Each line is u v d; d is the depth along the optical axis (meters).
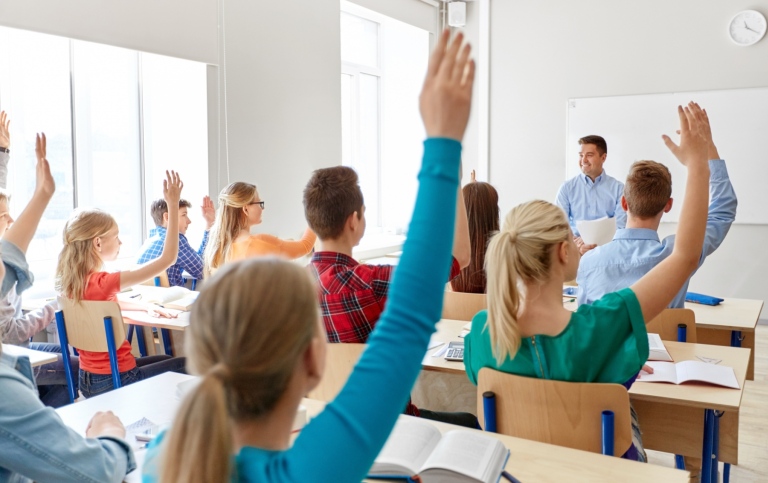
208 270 3.61
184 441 0.59
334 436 0.61
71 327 2.87
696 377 1.93
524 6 6.66
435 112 0.66
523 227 1.56
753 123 5.71
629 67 6.21
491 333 1.62
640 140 6.20
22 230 1.80
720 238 2.44
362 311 1.92
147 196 4.67
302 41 5.18
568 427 1.57
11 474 1.13
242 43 4.61
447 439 1.29
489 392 1.65
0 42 3.77
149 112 4.59
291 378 0.65
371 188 7.11
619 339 1.56
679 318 2.48
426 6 6.95
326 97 5.48
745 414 3.65
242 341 0.62
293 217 5.18
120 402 1.67
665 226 6.14
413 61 7.26
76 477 1.11
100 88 4.35
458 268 1.74
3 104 3.80
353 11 6.11
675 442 2.22
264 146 4.86
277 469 0.61
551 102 6.61
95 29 3.56
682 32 5.95
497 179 6.95
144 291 3.54
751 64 5.70
